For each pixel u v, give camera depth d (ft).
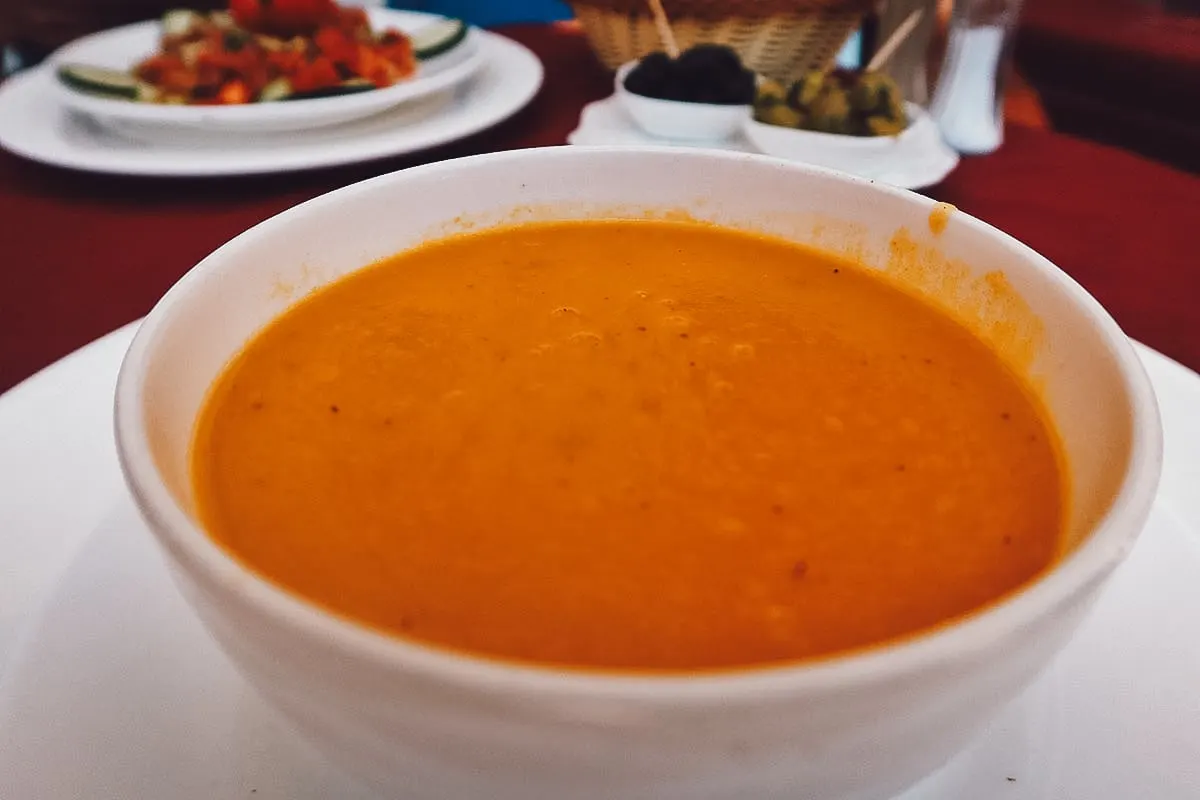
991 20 1.15
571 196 0.72
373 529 0.49
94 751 0.40
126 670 0.44
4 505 0.51
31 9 2.35
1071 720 0.42
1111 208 1.05
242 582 0.30
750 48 1.41
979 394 0.58
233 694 0.44
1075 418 0.50
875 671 0.28
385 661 0.28
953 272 0.63
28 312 0.84
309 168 1.09
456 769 0.31
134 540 0.51
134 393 0.40
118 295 0.87
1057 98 2.51
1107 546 0.33
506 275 0.69
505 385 0.59
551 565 0.47
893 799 0.39
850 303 0.67
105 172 1.06
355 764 0.35
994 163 1.17
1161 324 0.84
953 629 0.29
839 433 0.56
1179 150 2.32
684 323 0.65
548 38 1.72
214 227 1.01
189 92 1.32
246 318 0.58
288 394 0.57
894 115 1.12
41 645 0.44
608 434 0.55
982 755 0.41
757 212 0.72
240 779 0.40
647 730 0.28
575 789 0.30
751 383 0.60
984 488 0.52
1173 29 2.37
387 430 0.55
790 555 0.48
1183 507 0.53
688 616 0.44
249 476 0.52
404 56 1.48
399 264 0.68
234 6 1.52
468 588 0.45
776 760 0.29
